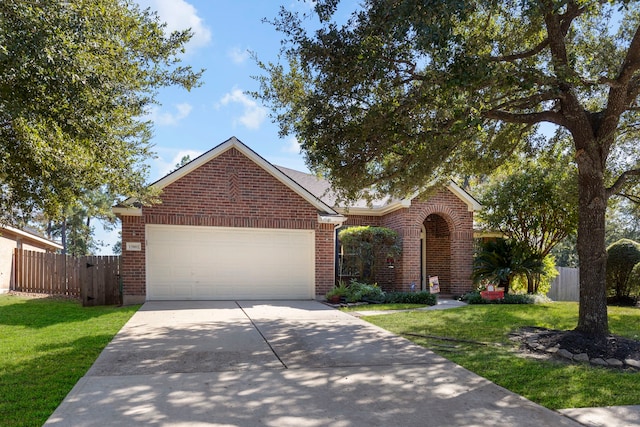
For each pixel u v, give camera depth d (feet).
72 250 129.08
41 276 54.60
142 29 26.20
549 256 56.39
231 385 18.24
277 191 47.62
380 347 25.61
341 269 53.83
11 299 48.65
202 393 17.19
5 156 22.89
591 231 27.40
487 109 30.19
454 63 23.70
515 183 53.88
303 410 15.62
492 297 48.62
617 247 52.75
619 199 47.83
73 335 27.78
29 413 14.92
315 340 27.12
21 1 18.11
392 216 56.95
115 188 31.73
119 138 32.17
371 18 25.17
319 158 30.89
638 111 34.81
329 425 14.37
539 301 48.91
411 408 16.05
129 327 30.50
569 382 19.33
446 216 56.59
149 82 29.30
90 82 20.79
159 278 45.03
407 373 20.44
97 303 43.83
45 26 18.43
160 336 27.53
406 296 47.60
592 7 26.99
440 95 26.61
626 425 14.69
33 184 25.85
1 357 22.25
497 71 23.89
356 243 51.19
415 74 28.73
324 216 48.06
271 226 47.24
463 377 19.95
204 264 46.11
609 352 23.63
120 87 25.64
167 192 44.75
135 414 14.96
